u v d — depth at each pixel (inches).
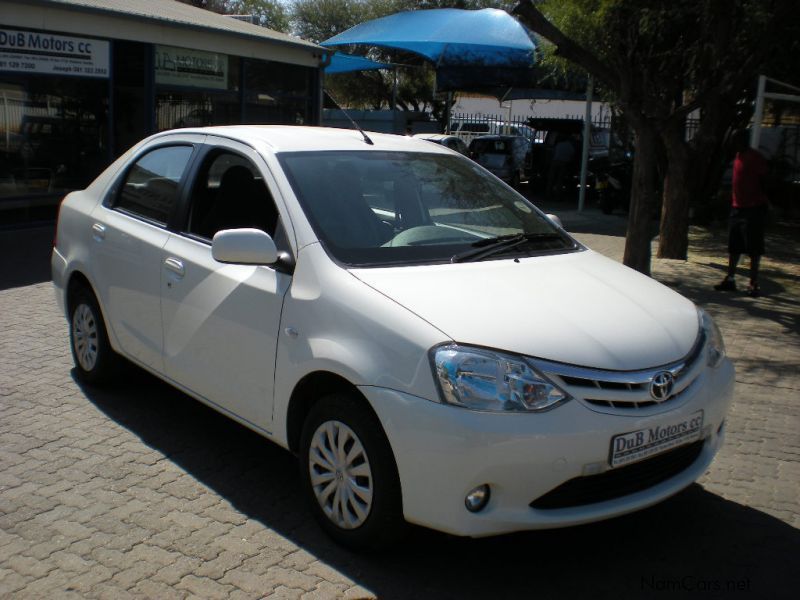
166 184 193.6
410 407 126.5
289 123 700.7
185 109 592.7
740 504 168.9
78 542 142.5
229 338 162.6
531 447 123.7
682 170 472.4
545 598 132.5
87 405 207.5
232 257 150.3
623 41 408.2
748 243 375.2
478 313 135.0
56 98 492.4
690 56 458.0
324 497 144.7
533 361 128.2
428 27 811.4
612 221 714.2
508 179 933.2
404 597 130.3
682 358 142.2
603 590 135.6
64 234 224.5
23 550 139.2
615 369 131.8
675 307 157.9
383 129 1118.4
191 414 204.5
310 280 148.0
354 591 131.1
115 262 198.1
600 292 153.8
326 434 143.4
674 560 146.0
